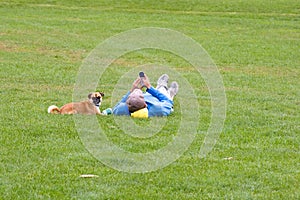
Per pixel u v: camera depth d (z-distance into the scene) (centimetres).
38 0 6550
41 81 2706
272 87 2756
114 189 1339
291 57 3791
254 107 2259
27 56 3516
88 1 6606
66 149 1605
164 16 5812
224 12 6166
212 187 1360
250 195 1315
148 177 1417
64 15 5666
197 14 6012
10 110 2041
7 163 1482
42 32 4594
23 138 1689
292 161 1559
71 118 1920
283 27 5284
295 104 2367
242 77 3023
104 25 5088
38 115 1958
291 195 1320
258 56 3794
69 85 2631
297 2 6688
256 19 5728
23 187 1333
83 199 1277
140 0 6731
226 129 1881
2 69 2995
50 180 1379
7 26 4831
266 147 1686
